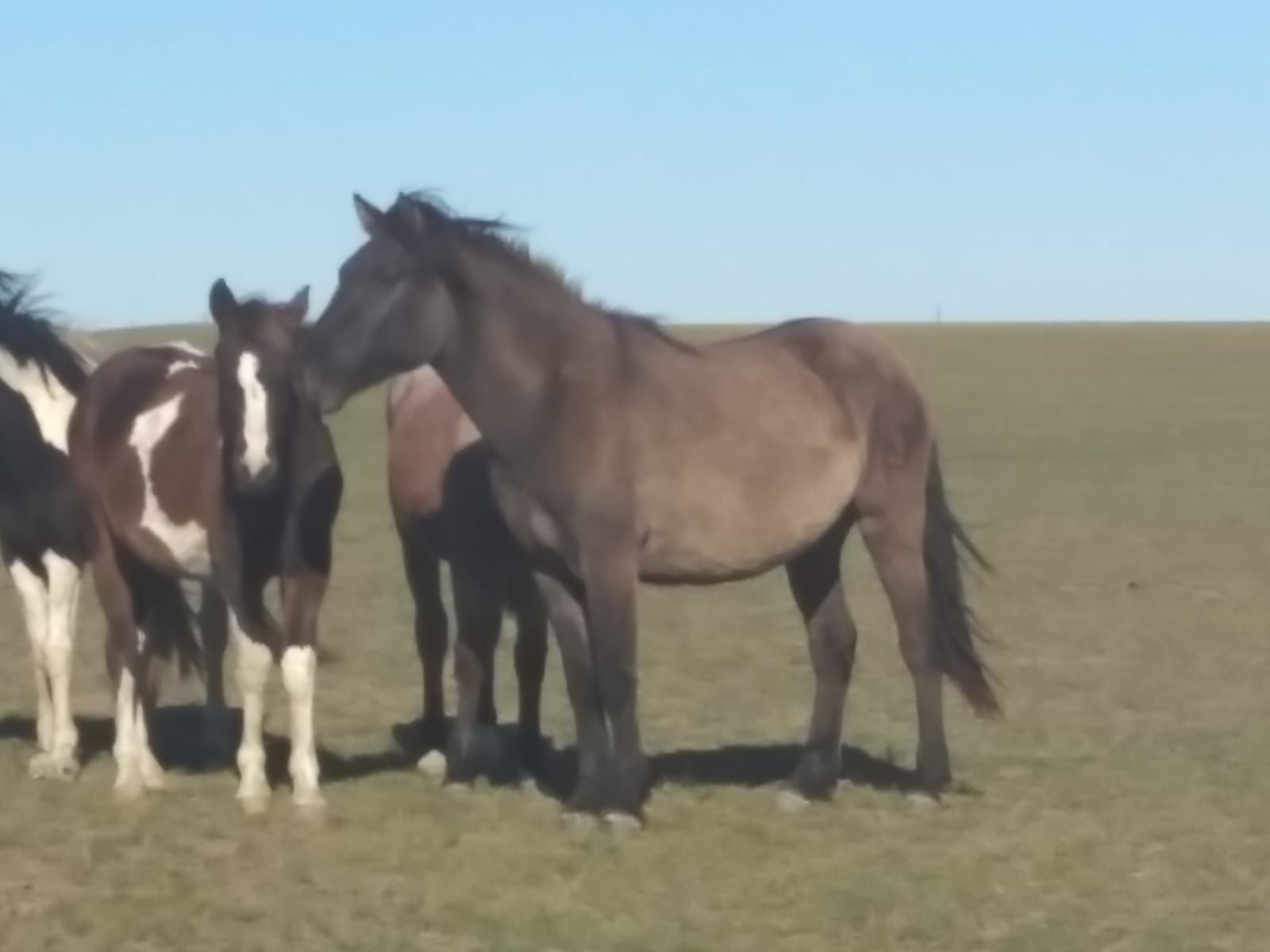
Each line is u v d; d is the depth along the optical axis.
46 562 11.34
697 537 9.81
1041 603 19.55
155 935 8.13
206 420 10.34
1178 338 87.00
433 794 10.72
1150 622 18.22
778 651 16.70
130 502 10.48
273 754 11.92
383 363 9.42
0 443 11.08
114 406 10.78
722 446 9.80
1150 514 28.25
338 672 15.70
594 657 9.73
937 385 60.41
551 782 11.22
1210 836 9.82
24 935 8.12
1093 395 56.09
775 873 9.03
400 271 9.34
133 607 10.91
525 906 8.52
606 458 9.48
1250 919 8.41
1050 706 13.87
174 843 9.61
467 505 10.77
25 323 11.29
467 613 10.98
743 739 12.82
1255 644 16.88
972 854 9.42
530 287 9.51
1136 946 8.02
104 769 11.44
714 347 10.30
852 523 10.72
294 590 10.06
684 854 9.35
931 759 10.48
